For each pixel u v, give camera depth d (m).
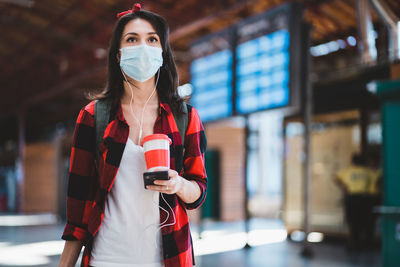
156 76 1.78
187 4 10.43
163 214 1.60
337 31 10.52
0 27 13.43
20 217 19.78
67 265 1.65
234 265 6.86
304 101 7.78
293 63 7.62
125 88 1.72
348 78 9.45
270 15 7.98
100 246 1.59
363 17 7.68
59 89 16.94
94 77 16.55
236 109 8.70
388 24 7.63
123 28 1.72
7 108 21.42
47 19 12.73
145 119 1.68
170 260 1.58
